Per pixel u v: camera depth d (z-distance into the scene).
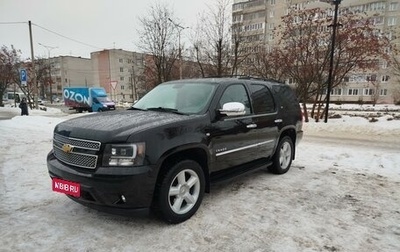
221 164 4.16
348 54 15.37
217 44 18.53
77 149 3.28
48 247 2.99
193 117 3.76
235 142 4.32
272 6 52.62
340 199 4.36
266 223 3.56
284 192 4.62
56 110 33.19
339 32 15.04
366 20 15.54
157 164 3.19
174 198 3.52
